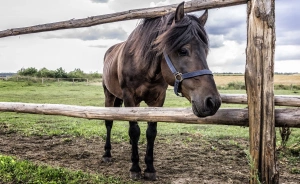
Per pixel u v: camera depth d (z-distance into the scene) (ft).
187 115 8.52
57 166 13.07
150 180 11.83
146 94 11.80
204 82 8.21
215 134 22.53
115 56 13.71
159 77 11.03
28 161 13.25
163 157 15.55
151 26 10.35
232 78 136.67
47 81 124.57
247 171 13.35
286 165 14.58
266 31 7.06
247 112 7.73
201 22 9.46
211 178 12.23
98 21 10.80
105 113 10.25
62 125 26.17
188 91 8.63
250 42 7.28
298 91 85.97
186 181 11.76
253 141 7.34
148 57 10.38
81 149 16.98
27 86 95.09
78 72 176.35
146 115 9.29
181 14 8.73
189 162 14.70
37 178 10.53
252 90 7.27
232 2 8.02
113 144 18.51
